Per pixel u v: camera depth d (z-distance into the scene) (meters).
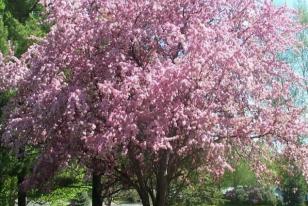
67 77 11.00
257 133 11.22
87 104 9.72
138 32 10.33
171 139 9.48
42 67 10.73
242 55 10.05
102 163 11.58
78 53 10.80
